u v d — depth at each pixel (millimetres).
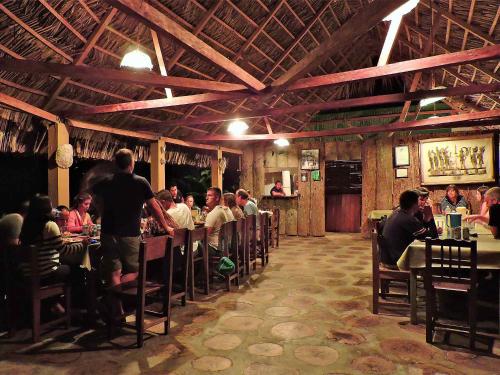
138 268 3408
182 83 4352
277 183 10727
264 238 6566
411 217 4078
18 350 3111
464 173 8953
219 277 5414
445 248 3482
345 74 4527
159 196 4766
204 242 4652
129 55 4512
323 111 10688
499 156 8617
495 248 3457
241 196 6688
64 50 4594
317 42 7125
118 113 6395
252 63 6676
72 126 5863
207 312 4023
